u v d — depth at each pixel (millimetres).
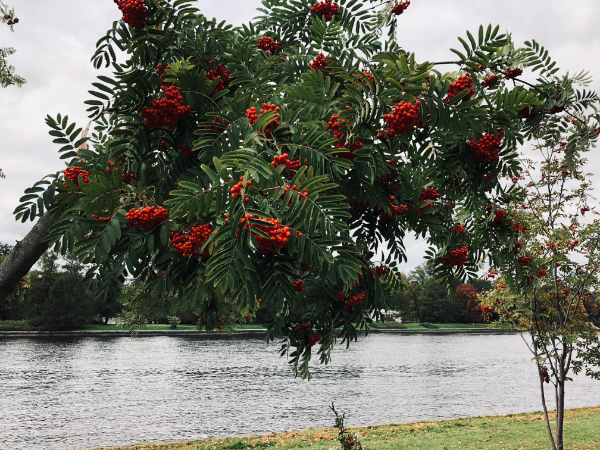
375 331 77312
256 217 2633
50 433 14922
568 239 9719
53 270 65625
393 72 3217
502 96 3828
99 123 5332
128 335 59031
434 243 5707
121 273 3438
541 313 10070
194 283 3396
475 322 92438
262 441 12539
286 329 5887
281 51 5527
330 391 23172
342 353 43594
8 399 20438
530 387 25109
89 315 61312
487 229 5859
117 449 12156
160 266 3523
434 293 91812
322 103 3666
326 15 5609
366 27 5789
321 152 3209
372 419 17172
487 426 13617
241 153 2904
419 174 5152
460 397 21906
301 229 2748
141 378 26625
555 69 4605
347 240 2830
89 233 3613
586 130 4949
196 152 4203
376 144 3387
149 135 4145
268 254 2945
